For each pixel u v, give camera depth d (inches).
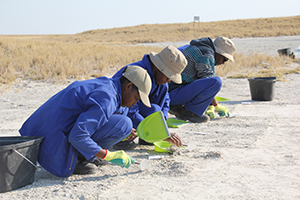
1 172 108.1
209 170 132.4
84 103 117.4
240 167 135.1
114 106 116.3
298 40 1278.3
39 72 438.6
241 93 333.1
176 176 126.7
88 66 486.6
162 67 149.7
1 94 335.9
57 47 732.7
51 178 126.3
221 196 108.0
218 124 213.0
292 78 421.4
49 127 119.5
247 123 211.9
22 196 108.3
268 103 278.5
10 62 471.5
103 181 122.6
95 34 2559.1
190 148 159.5
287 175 125.6
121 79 121.0
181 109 223.5
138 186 117.6
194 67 214.5
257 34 1755.7
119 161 122.3
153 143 163.3
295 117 225.0
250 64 544.7
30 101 301.1
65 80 407.8
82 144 113.9
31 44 713.6
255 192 110.6
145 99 116.5
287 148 159.2
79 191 112.6
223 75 463.5
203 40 215.2
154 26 2726.4
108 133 126.0
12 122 224.2
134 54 689.6
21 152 111.3
